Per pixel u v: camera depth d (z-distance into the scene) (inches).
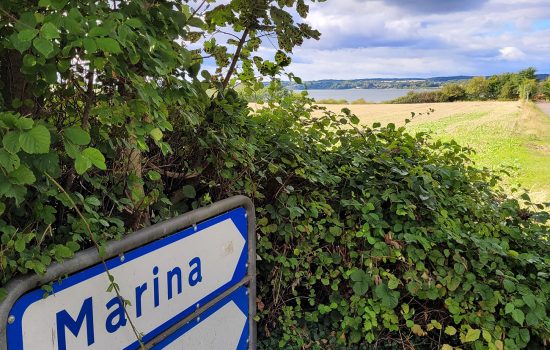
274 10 89.3
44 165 40.4
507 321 90.0
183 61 58.4
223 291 69.7
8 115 35.7
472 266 95.2
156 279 56.8
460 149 121.9
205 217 63.9
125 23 44.8
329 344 99.0
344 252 101.3
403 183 106.3
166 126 54.2
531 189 198.8
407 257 96.7
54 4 40.0
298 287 105.6
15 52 51.5
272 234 102.4
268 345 100.0
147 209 69.0
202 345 66.3
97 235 51.1
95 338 49.1
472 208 107.0
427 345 98.9
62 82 53.2
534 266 98.4
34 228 49.6
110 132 58.9
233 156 86.9
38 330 42.9
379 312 94.1
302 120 110.0
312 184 106.3
